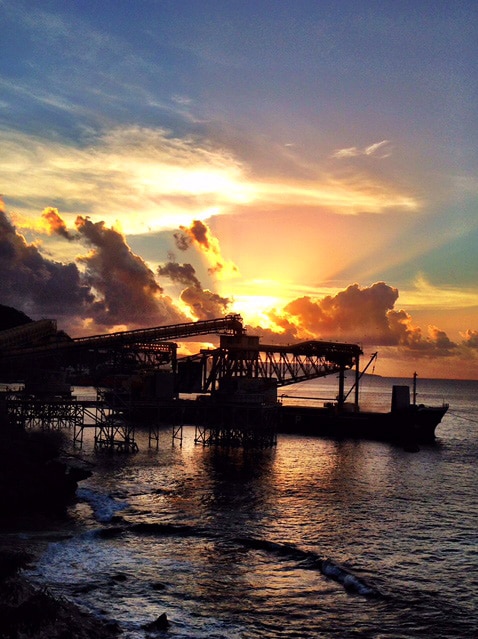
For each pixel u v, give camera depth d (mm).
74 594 43906
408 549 57594
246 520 65062
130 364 167125
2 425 94312
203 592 45812
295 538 59375
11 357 120500
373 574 50656
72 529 59188
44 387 128500
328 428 149625
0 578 38750
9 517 61312
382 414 145375
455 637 40406
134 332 127625
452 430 187250
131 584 46469
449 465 111062
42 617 34906
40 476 68188
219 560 52719
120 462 98125
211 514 67000
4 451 72812
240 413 122750
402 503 76688
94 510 66250
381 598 45875
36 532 57719
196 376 140125
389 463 110500
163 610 42406
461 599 46281
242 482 85562
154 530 60188
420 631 41094
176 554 53719
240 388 118938
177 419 157125
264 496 77125
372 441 142125
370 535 61594
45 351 123625
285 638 39469
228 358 125750
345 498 78188
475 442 152750
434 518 69375
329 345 147250
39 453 76938
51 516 63094
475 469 107312
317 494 79938
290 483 86500
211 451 113625
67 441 119062
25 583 41250
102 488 77812
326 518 67438
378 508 73312
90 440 122062
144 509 67938
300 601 45000
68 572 48062
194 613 42250
